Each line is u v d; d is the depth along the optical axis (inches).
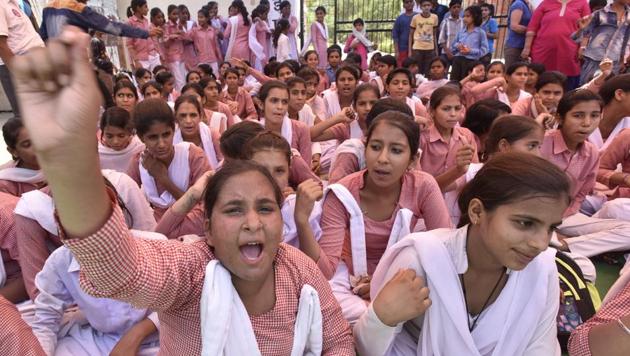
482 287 52.3
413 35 311.1
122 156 118.3
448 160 121.5
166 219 82.9
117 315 64.9
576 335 45.9
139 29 193.8
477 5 292.7
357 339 55.4
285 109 135.4
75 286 62.9
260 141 75.1
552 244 95.7
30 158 88.4
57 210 28.2
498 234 44.7
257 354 43.2
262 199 41.8
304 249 69.2
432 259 51.2
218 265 41.8
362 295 75.5
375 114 109.4
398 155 72.1
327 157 160.9
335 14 414.6
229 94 230.7
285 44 349.4
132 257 33.4
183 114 127.8
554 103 152.9
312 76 205.8
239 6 344.8
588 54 213.8
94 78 24.3
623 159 120.8
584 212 123.1
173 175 102.6
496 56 377.4
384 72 238.8
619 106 129.9
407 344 58.4
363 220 76.9
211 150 131.9
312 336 47.8
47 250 72.4
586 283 78.0
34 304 66.7
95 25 178.7
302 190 68.5
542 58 242.7
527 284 50.6
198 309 41.9
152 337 66.0
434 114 120.4
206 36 343.0
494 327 51.0
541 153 113.2
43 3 293.0
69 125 23.8
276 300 45.8
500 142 90.8
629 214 106.3
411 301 48.8
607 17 205.3
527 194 42.5
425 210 79.4
